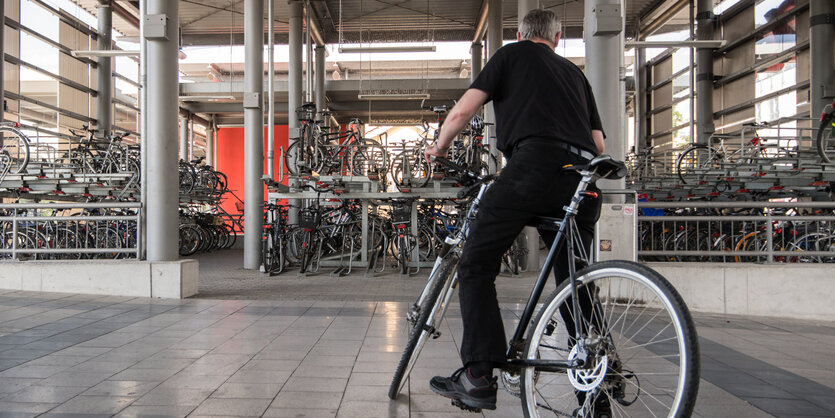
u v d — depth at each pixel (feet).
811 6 33.42
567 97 6.01
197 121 62.95
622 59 16.42
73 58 42.42
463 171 6.89
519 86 6.00
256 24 28.14
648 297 4.92
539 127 5.79
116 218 17.20
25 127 27.27
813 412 7.20
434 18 47.03
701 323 13.83
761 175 26.11
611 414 5.36
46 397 7.42
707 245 19.49
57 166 27.45
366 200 27.12
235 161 65.67
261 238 27.71
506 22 48.57
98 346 10.37
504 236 5.75
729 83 43.62
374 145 28.53
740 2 41.63
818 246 19.03
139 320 12.97
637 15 48.73
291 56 40.37
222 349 10.19
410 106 61.21
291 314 13.80
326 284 21.26
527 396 5.61
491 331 5.76
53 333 11.51
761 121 39.73
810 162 25.22
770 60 38.55
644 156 38.70
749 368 9.48
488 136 33.50
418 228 27.50
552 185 5.63
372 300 16.74
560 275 6.15
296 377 8.43
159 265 16.48
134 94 52.60
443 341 10.86
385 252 25.88
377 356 9.72
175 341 10.84
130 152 31.45
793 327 13.44
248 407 7.07
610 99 16.28
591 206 5.84
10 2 35.55
